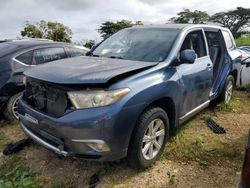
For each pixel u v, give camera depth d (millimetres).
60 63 3783
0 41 6098
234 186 3334
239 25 64000
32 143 4332
